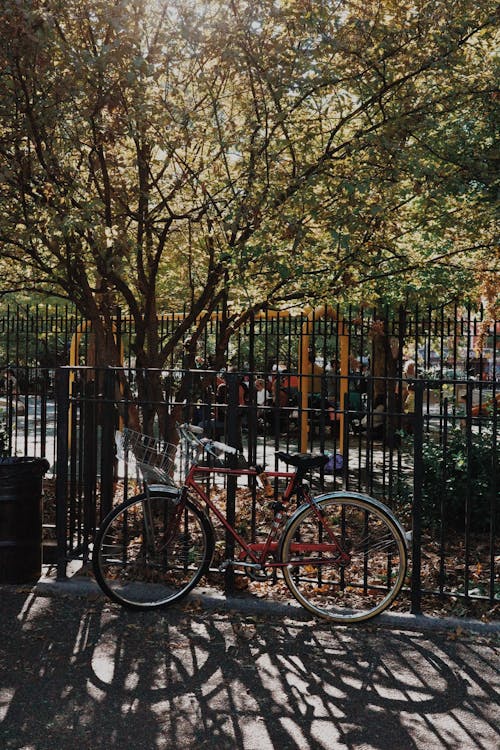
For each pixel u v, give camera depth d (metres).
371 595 5.70
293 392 15.18
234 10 6.42
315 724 3.93
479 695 4.25
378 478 9.98
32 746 3.70
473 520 7.46
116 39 6.18
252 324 9.77
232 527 5.62
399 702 4.17
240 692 4.27
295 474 5.54
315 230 7.53
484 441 7.80
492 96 7.11
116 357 8.54
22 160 6.75
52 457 11.10
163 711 4.05
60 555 5.99
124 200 7.82
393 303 11.01
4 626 5.16
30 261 8.53
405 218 8.20
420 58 6.72
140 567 6.06
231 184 7.20
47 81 6.43
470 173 7.13
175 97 7.05
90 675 4.45
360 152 6.99
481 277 9.34
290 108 7.10
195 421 11.06
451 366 13.52
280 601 5.55
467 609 5.42
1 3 5.84
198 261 8.96
